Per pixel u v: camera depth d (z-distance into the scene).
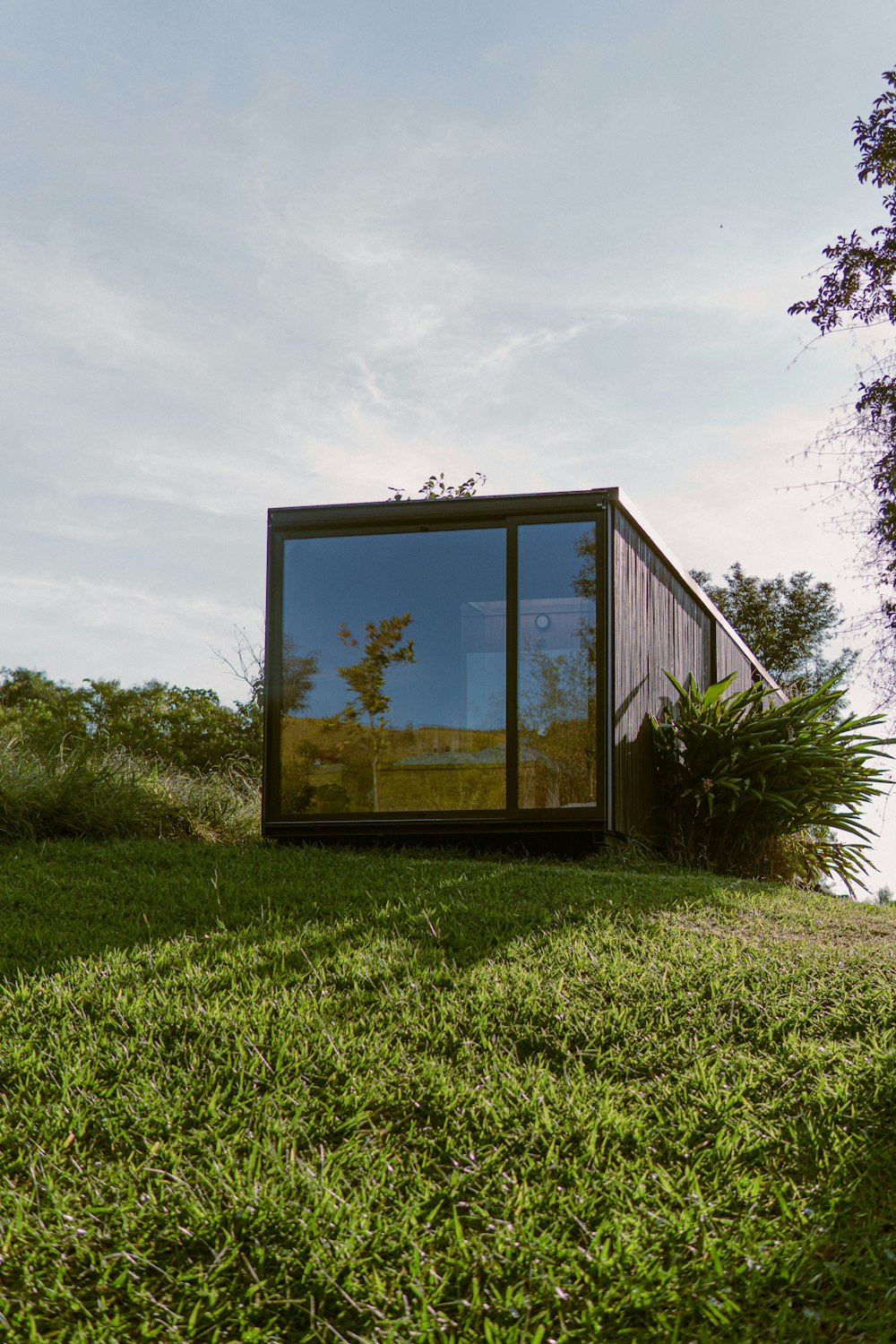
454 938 4.37
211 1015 3.36
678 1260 2.33
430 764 7.76
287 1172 2.57
